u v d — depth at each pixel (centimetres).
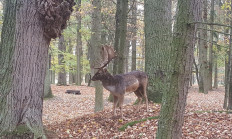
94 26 906
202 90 1725
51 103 1254
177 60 330
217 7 1731
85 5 1180
